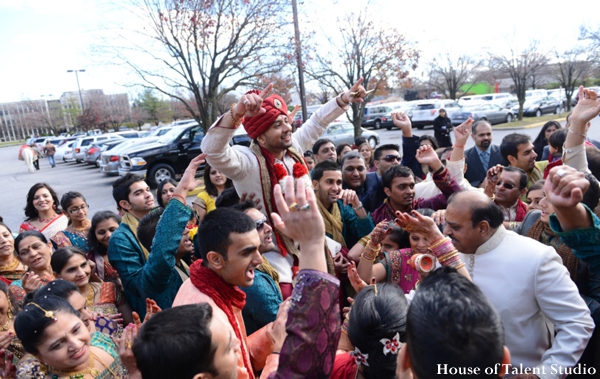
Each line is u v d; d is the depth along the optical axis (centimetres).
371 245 263
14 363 259
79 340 204
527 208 338
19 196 1474
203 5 983
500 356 115
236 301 200
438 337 114
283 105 269
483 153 554
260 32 1045
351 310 167
